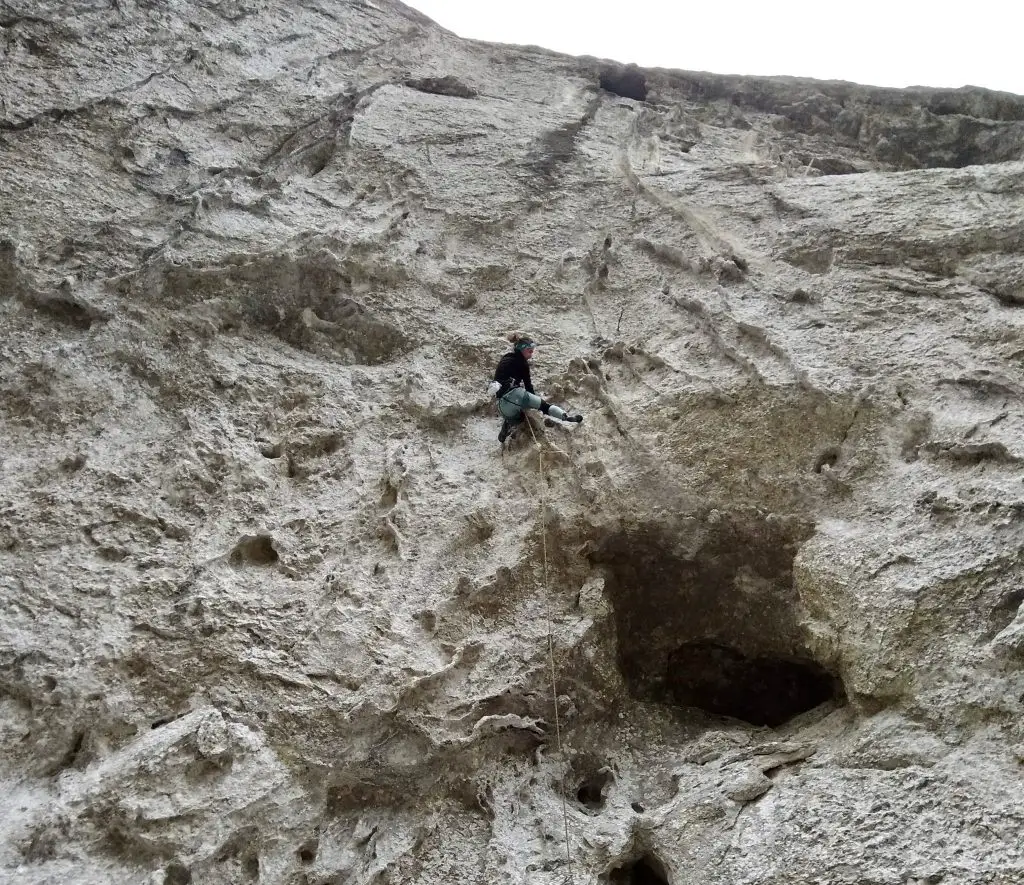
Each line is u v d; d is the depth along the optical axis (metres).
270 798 5.34
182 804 5.14
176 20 10.69
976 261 8.09
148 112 9.38
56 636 5.62
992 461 6.39
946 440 6.61
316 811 5.46
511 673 6.19
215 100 10.02
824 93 12.63
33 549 6.01
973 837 4.77
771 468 7.04
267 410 7.45
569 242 9.56
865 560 6.18
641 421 7.59
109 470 6.57
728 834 5.33
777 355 7.64
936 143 11.79
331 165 9.91
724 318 8.10
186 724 5.42
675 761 6.23
